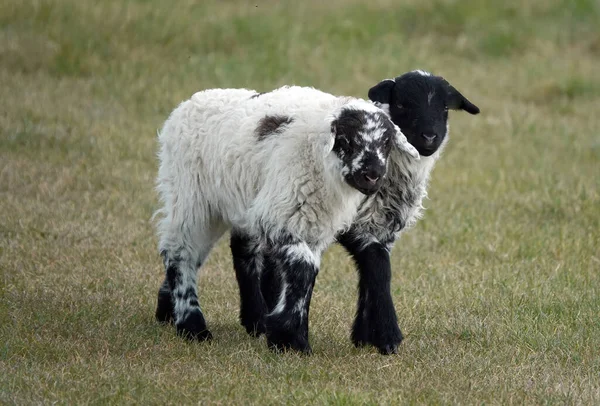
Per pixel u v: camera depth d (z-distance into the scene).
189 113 10.77
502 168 19.55
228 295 12.43
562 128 22.75
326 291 12.76
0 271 12.52
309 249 9.73
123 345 10.03
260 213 9.74
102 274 12.80
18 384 8.62
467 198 17.53
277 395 8.62
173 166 10.83
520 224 15.87
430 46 28.61
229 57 24.86
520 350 10.36
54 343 9.91
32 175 16.83
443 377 9.41
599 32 30.38
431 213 16.64
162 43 24.95
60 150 18.33
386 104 10.65
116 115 20.92
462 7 30.55
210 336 10.66
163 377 8.99
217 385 8.83
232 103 10.55
